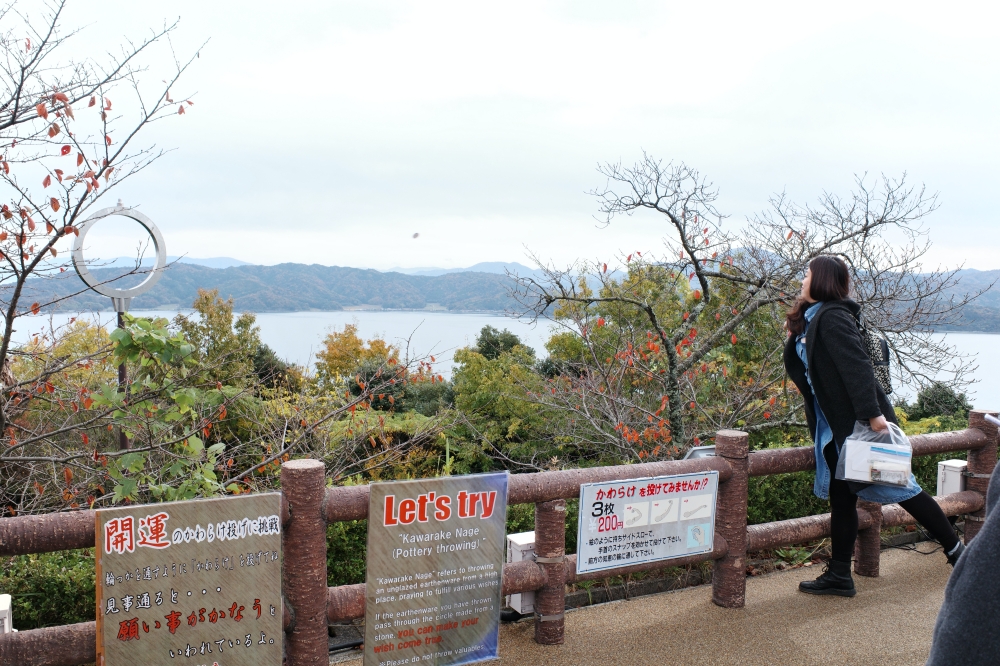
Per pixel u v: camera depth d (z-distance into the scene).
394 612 2.85
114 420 4.45
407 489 2.84
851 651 3.31
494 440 9.52
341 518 2.75
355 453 6.63
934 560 4.60
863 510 4.23
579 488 3.31
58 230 4.08
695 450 4.03
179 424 5.07
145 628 2.35
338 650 3.49
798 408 6.18
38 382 4.89
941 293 6.15
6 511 5.23
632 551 3.48
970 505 4.69
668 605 3.85
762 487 5.04
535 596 3.38
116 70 4.46
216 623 2.45
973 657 1.33
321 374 11.89
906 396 6.47
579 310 6.77
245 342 12.74
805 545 4.92
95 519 2.28
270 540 2.54
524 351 11.12
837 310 3.61
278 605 2.56
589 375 7.11
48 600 3.66
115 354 4.23
